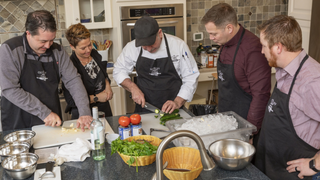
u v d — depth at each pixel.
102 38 4.05
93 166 1.42
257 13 4.35
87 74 2.46
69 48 3.90
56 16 3.75
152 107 2.07
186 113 2.09
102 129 1.46
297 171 1.42
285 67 1.40
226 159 1.27
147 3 3.52
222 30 1.78
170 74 2.26
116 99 3.76
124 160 1.39
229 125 1.58
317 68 1.33
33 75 1.97
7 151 1.50
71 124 1.87
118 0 3.44
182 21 3.65
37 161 1.46
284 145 1.50
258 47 1.77
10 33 3.62
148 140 1.54
